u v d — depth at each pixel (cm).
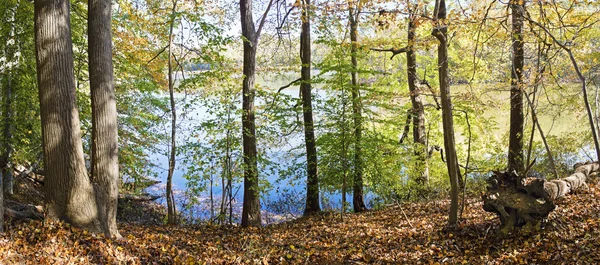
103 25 815
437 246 789
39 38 736
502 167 1430
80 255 670
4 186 1242
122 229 983
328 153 1310
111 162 820
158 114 1598
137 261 710
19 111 1073
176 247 837
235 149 1264
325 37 1260
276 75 1644
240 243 972
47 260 620
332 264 780
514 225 747
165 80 1505
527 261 634
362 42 1267
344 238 981
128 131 1501
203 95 1256
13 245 645
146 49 1392
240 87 1281
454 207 870
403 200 1552
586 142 1477
